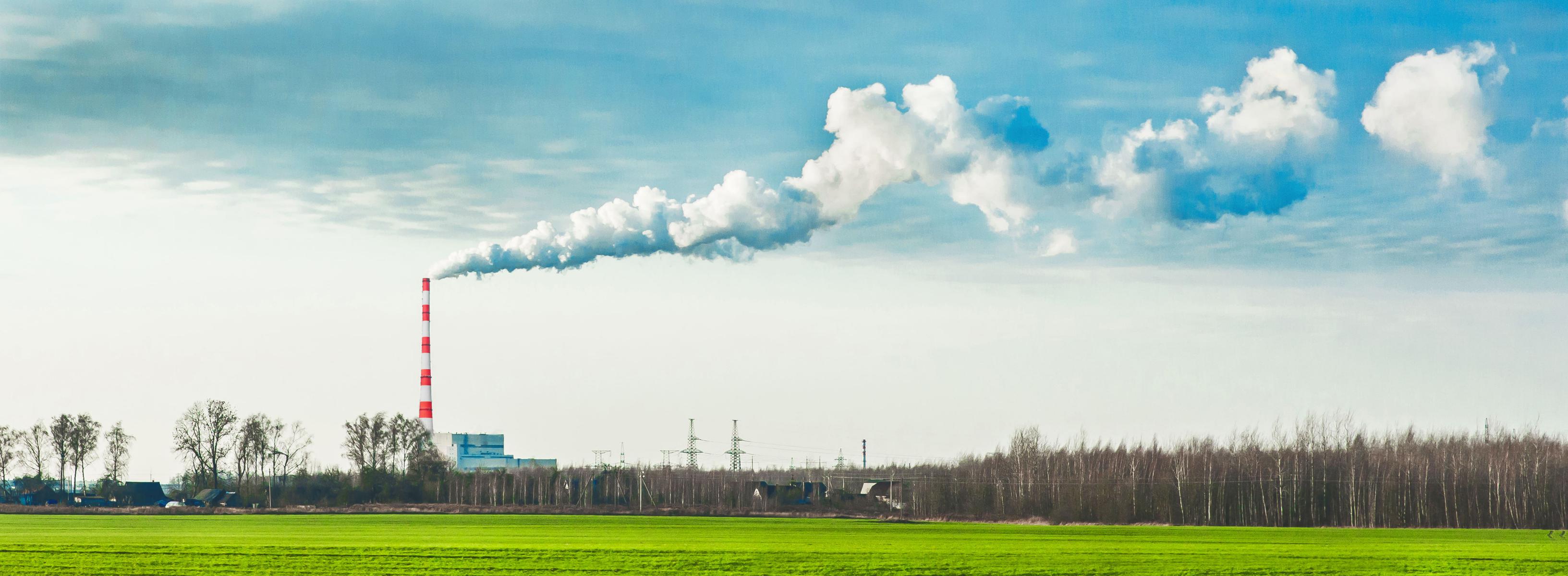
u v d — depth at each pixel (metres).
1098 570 58.12
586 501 162.00
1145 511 125.00
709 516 127.94
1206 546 75.31
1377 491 119.94
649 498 165.50
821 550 69.56
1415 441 138.00
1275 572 57.75
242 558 62.78
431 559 62.22
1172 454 137.38
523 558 62.88
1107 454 144.62
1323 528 106.50
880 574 55.84
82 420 171.38
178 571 56.38
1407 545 77.44
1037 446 149.12
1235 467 128.38
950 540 81.38
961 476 147.50
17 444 167.25
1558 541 82.38
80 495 169.75
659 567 58.25
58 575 54.69
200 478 171.62
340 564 59.88
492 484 164.25
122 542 74.44
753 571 56.53
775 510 144.00
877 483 167.62
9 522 104.06
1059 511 128.12
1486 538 87.69
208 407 172.88
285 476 171.38
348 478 168.12
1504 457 121.50
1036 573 56.56
